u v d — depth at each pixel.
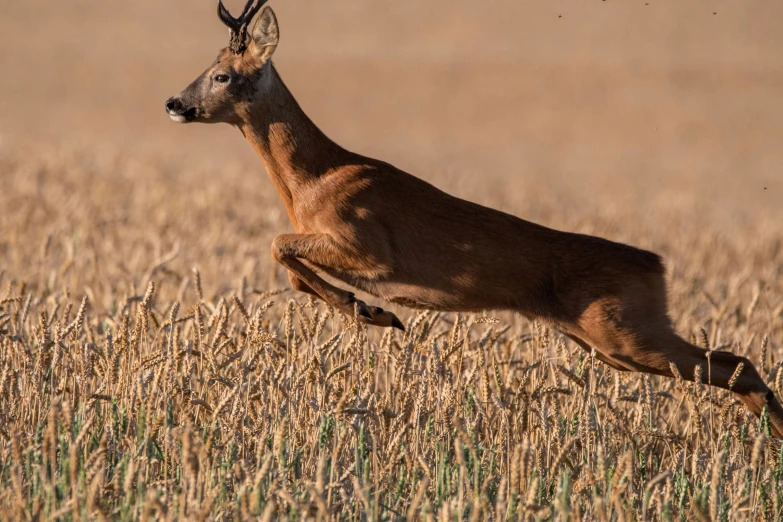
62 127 137.88
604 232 63.03
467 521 22.45
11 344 30.17
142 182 76.62
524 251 31.27
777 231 73.12
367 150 132.00
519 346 34.97
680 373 31.23
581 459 26.95
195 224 60.06
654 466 28.42
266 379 27.80
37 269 43.19
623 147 142.12
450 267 31.39
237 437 26.00
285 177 32.56
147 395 26.52
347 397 26.83
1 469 23.42
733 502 23.16
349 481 24.84
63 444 22.62
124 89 174.88
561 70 197.75
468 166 119.25
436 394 28.61
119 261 45.97
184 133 137.25
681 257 58.97
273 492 21.50
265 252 53.12
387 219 31.52
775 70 199.75
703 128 155.25
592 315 30.98
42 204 62.16
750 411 30.94
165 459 24.06
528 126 157.25
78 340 29.34
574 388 30.05
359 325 28.66
